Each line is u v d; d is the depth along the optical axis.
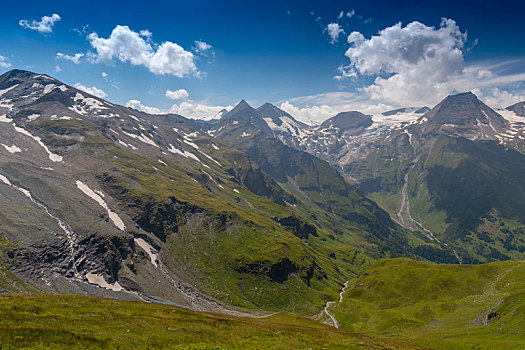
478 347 83.75
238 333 49.66
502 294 149.25
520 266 170.88
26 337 32.28
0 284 129.88
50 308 47.69
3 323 35.81
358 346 52.31
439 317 143.75
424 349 60.81
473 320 125.81
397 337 131.38
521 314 103.38
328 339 55.38
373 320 164.62
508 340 82.94
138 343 36.56
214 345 39.59
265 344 44.62
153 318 50.59
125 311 54.28
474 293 165.00
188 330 46.00
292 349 43.84
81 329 38.75
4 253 147.62
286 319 103.06
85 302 55.97
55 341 32.81
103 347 33.75
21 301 49.44
